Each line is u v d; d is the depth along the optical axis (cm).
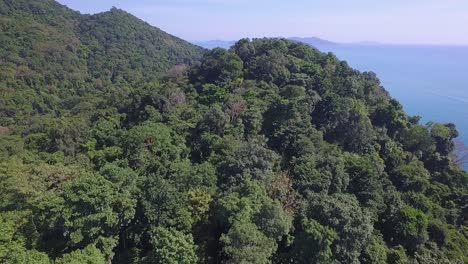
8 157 5931
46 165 4666
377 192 5316
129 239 4200
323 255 3888
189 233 3988
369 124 6694
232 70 8275
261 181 4575
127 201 3956
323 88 7481
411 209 5197
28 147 6806
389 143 6819
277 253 4134
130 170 4494
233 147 5316
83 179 3931
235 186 4478
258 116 6200
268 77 7969
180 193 4256
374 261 4472
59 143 6431
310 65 8412
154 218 3994
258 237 3738
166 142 5528
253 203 4150
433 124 7775
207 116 6041
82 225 3675
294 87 7125
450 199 6225
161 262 3550
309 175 4953
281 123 6128
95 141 6144
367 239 4594
